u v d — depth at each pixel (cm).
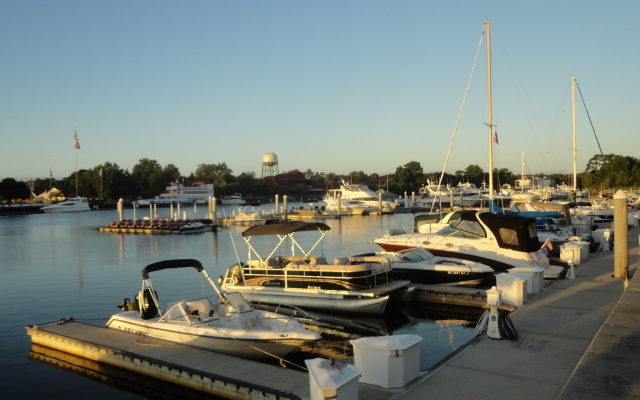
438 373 761
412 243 2022
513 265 1775
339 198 7388
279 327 1116
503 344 903
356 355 743
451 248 1917
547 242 2152
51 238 4731
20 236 4975
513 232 1781
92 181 12475
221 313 1230
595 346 739
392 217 7362
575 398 568
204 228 5678
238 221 6431
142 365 1018
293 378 877
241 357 1081
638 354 703
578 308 1179
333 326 1456
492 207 2848
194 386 926
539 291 1404
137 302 1360
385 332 1380
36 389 1023
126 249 3728
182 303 1177
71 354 1177
